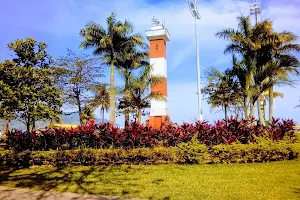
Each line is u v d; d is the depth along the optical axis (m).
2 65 11.81
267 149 9.41
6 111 11.34
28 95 12.77
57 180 7.98
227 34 18.16
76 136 11.27
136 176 8.15
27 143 11.47
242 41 17.70
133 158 10.13
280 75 16.81
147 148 10.16
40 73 13.98
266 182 6.89
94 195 6.28
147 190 6.53
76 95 25.53
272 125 11.05
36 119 14.54
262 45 17.78
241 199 5.64
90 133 11.13
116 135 10.73
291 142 10.22
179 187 6.73
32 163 10.83
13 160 10.88
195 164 9.63
